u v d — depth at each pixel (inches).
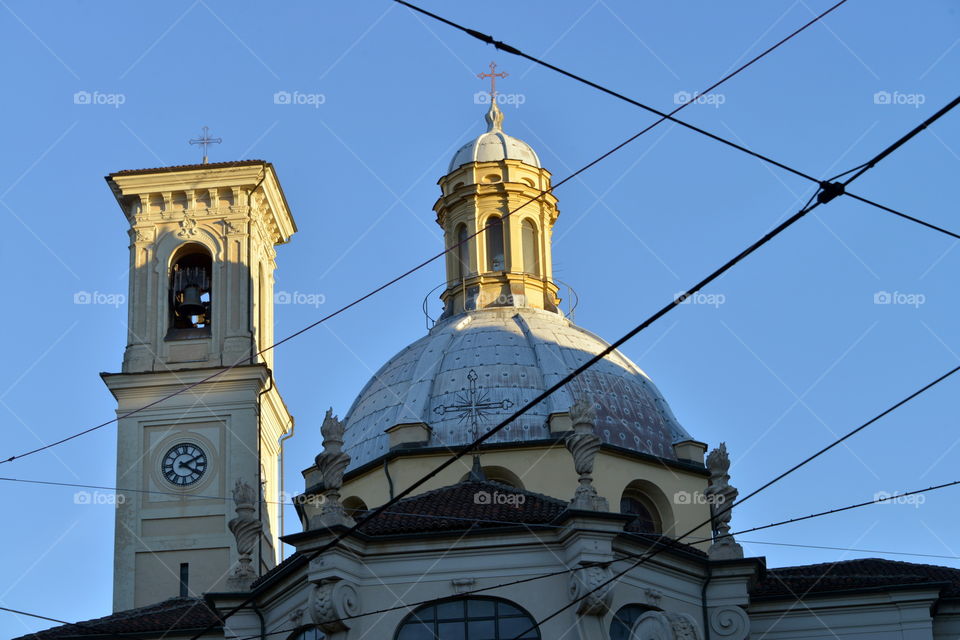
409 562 1708.9
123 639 1903.3
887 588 1905.8
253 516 1915.6
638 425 2199.8
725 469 1911.9
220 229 2495.1
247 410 2362.2
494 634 1676.9
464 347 2300.7
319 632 1712.6
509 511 1790.1
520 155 2642.7
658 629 1622.8
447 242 2610.7
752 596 1913.1
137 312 2440.9
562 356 2268.7
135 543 2290.8
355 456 2215.8
